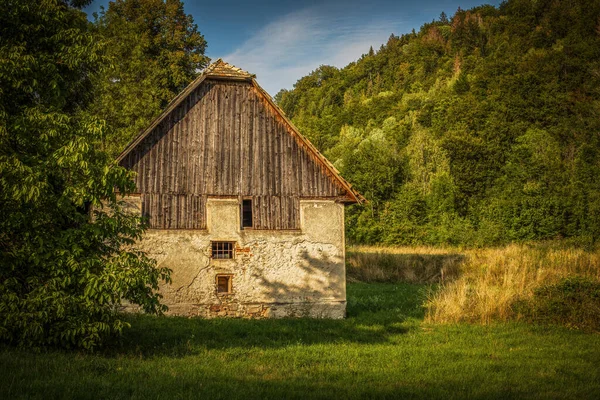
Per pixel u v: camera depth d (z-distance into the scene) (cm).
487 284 2406
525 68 9775
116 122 3622
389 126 10662
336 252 2086
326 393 993
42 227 1234
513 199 5850
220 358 1262
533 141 7288
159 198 1958
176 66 3972
